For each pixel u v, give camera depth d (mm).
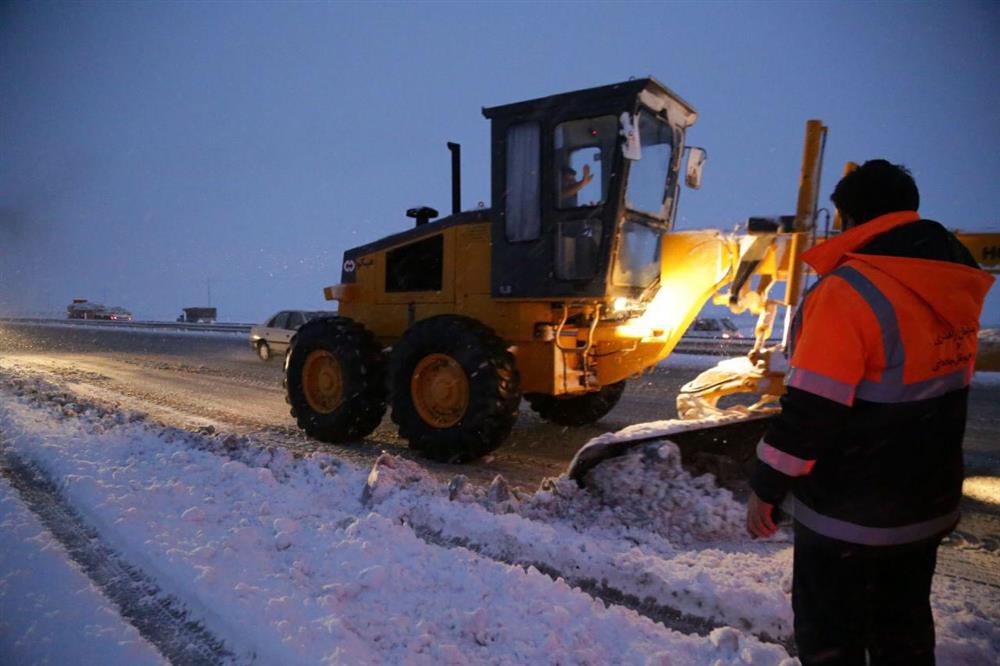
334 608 2420
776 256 4418
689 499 3443
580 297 5168
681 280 5324
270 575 2715
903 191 1599
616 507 3572
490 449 5156
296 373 6375
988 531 3631
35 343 20578
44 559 2912
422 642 2223
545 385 5441
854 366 1442
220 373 12141
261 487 3998
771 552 3174
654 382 10555
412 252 6566
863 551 1508
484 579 2723
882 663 1698
